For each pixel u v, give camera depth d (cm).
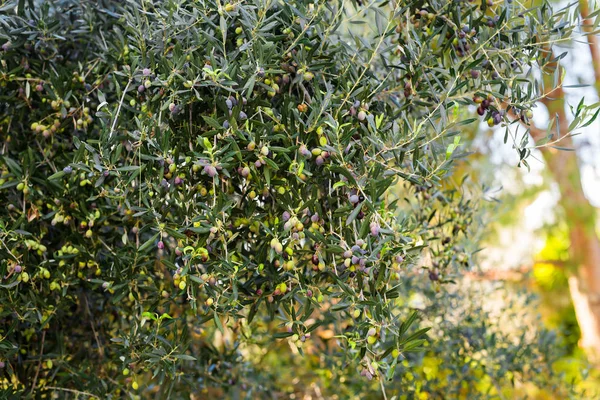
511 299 242
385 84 151
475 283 243
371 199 138
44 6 158
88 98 163
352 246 140
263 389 218
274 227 141
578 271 350
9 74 155
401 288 213
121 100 146
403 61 152
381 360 139
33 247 152
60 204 154
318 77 152
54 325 171
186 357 148
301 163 138
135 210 146
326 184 150
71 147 167
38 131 155
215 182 137
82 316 176
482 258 234
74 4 167
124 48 157
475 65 143
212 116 142
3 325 161
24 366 168
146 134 142
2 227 147
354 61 154
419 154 145
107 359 175
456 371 215
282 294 146
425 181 146
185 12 144
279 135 140
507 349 220
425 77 148
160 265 171
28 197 153
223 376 197
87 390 164
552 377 226
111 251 153
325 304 205
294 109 140
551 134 142
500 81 147
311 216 143
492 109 146
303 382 250
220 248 144
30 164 150
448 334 220
